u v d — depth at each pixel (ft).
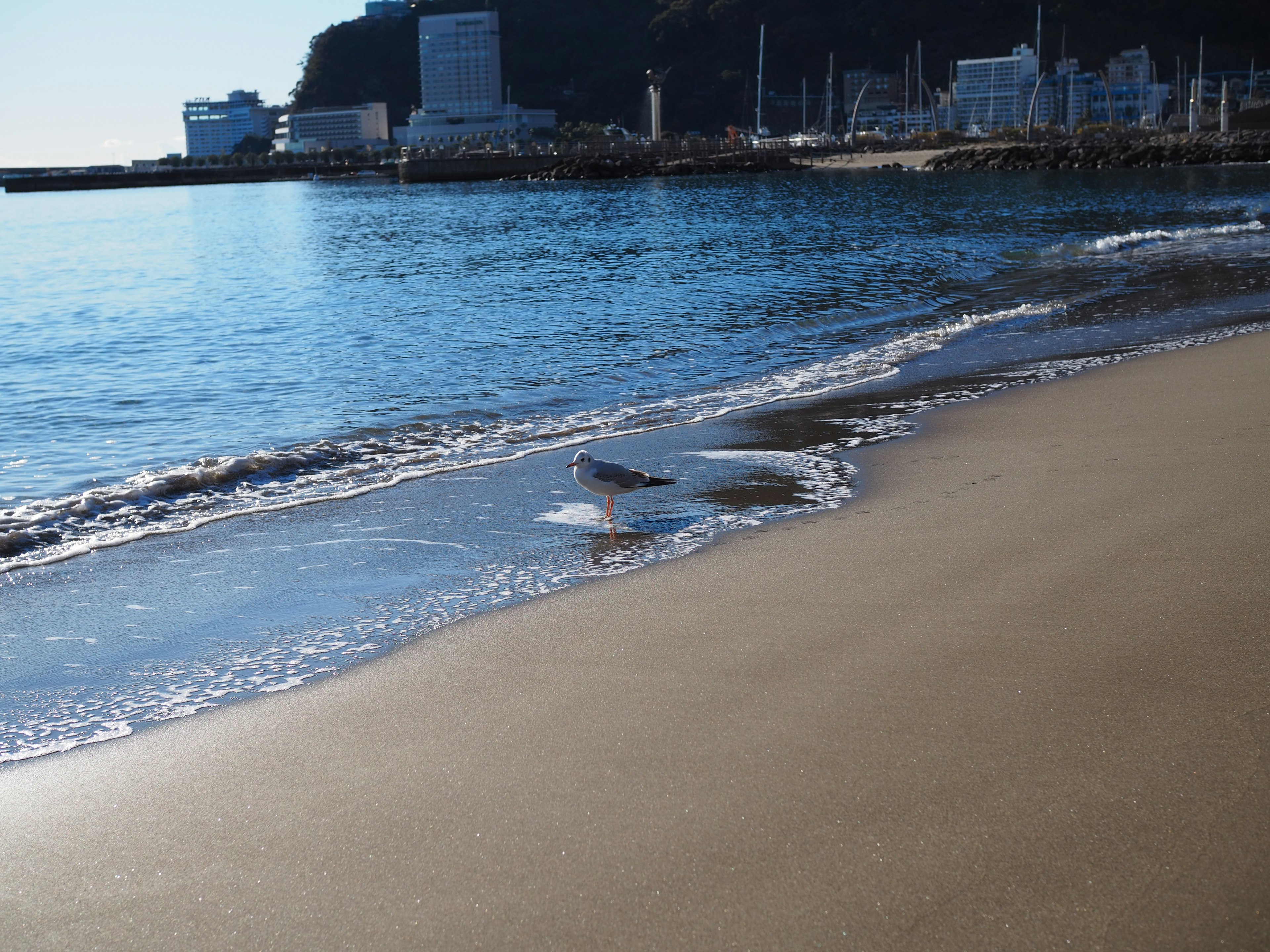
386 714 15.08
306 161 615.16
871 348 49.70
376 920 10.59
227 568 22.66
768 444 32.17
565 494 27.68
